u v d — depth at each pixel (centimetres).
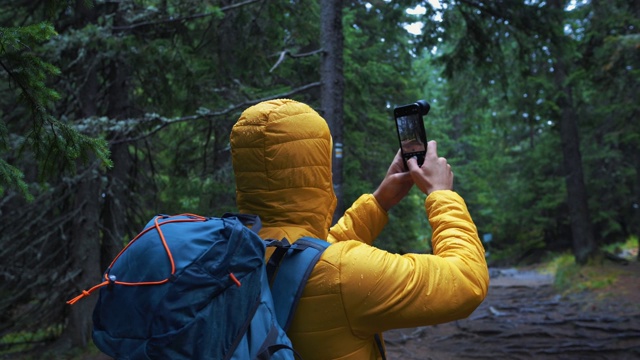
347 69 972
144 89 814
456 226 118
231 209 765
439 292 105
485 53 869
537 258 2609
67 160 198
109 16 787
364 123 1262
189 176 900
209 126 788
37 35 177
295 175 118
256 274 101
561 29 839
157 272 94
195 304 93
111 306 95
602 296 1199
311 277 108
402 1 916
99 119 571
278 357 99
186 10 663
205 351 92
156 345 90
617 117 1417
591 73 1254
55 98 191
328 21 567
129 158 934
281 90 741
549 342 911
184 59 704
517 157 2416
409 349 940
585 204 1525
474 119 1559
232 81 786
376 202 146
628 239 2245
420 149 135
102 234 918
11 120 712
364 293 105
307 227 120
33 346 824
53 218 864
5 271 802
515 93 1426
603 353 820
